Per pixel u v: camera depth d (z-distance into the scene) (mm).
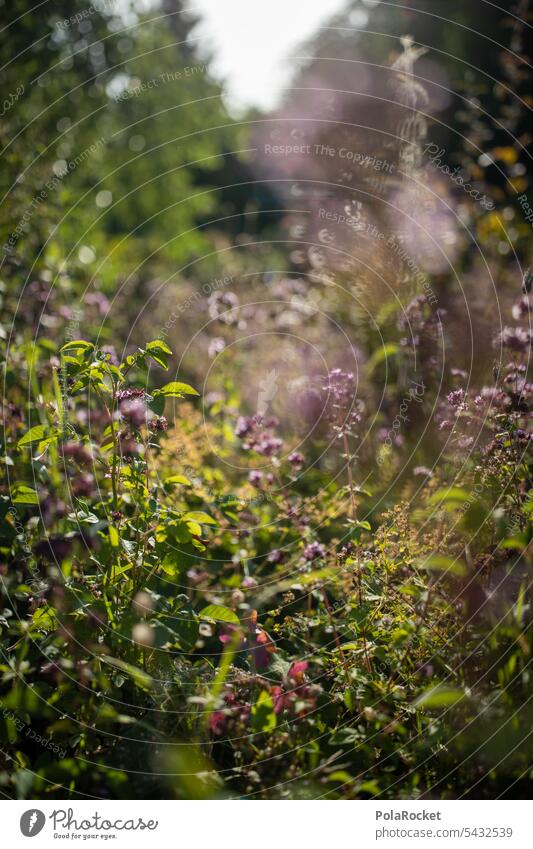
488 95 7797
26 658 2238
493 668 2158
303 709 2037
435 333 3730
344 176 4898
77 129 7055
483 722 2047
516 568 2344
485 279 4555
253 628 2316
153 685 2068
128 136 9648
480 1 8617
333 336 4891
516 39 5746
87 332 4258
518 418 2514
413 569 2438
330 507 3020
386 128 5121
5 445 2562
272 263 8875
